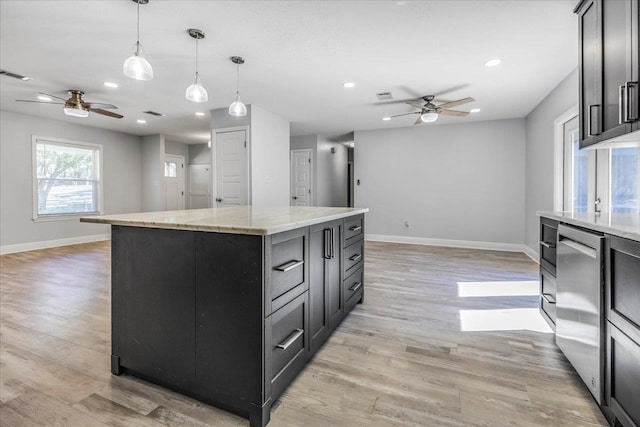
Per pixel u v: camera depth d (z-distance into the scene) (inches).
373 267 174.1
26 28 104.4
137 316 67.2
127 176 290.7
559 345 77.4
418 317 104.8
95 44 115.6
